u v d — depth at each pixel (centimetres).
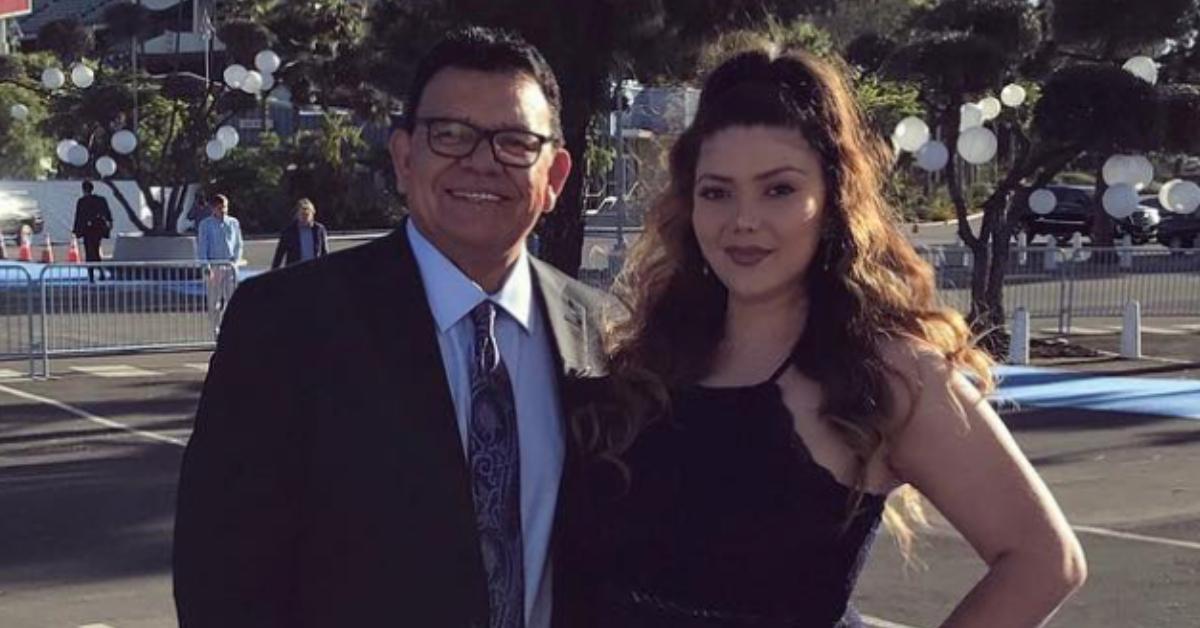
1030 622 262
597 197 2814
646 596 281
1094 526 905
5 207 3775
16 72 3158
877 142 297
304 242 1775
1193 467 1102
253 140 4566
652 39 1509
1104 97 1587
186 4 3872
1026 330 1719
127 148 2738
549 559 297
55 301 1855
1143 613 721
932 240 3628
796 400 279
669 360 294
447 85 302
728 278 291
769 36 322
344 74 2777
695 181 301
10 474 1061
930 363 274
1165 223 3856
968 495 267
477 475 290
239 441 279
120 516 926
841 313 281
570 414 300
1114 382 1562
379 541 276
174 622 704
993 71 1683
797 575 273
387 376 281
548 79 312
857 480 272
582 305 323
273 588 283
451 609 277
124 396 1440
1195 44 2220
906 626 697
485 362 296
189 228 3506
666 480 282
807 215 286
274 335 281
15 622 700
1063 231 3997
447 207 298
